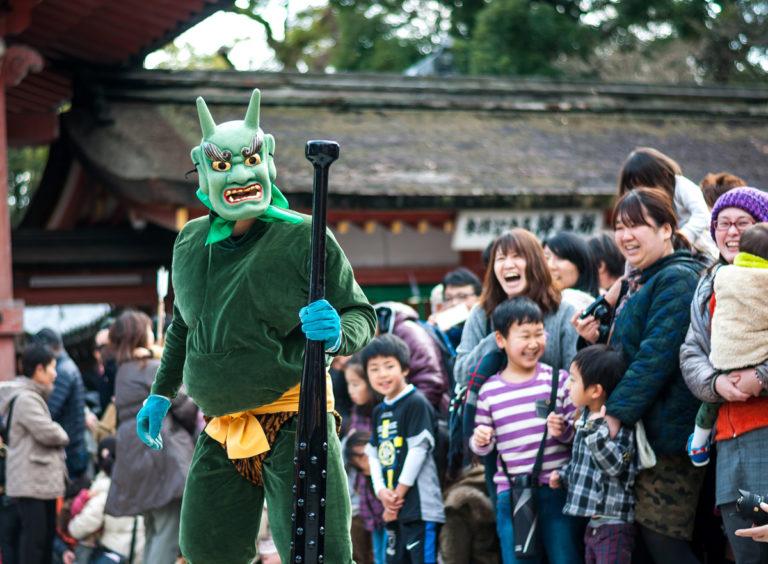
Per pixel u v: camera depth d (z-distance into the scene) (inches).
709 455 164.7
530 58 736.3
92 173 406.3
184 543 147.0
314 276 131.4
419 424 209.8
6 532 267.0
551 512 187.5
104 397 327.0
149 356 244.4
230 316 138.9
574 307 201.3
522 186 406.3
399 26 817.5
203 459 145.9
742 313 150.5
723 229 163.0
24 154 758.5
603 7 789.2
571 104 514.9
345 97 479.8
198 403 142.7
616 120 518.6
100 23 406.0
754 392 150.6
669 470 172.1
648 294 174.1
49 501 263.3
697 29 788.6
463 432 198.4
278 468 139.7
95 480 269.1
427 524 206.8
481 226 402.3
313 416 131.0
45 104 447.5
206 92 458.3
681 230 190.1
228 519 145.3
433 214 400.8
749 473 152.3
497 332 193.9
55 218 461.1
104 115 422.0
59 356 295.1
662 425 170.6
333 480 140.2
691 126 526.6
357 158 423.5
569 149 470.3
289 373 139.2
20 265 417.4
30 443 259.3
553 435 187.5
